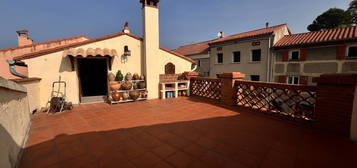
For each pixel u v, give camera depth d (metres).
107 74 6.40
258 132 3.19
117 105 5.74
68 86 5.70
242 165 2.11
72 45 5.60
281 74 12.52
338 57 9.96
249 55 14.14
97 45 6.07
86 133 3.23
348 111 2.77
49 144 2.77
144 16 6.57
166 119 4.09
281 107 4.02
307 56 11.25
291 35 13.46
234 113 4.55
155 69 6.88
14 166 2.03
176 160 2.25
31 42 10.78
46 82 5.36
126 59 6.68
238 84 5.11
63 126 3.66
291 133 3.11
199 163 2.17
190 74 7.57
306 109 3.56
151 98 6.83
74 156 2.38
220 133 3.16
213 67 17.38
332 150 2.42
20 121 2.77
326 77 3.00
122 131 3.32
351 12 22.91
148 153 2.45
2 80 1.80
